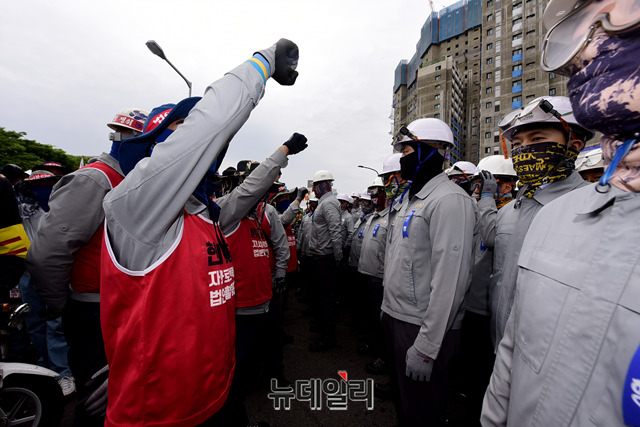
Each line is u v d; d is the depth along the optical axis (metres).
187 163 0.86
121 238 0.86
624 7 0.53
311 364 3.36
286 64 1.17
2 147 23.95
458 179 3.08
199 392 0.91
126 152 1.09
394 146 2.10
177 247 0.91
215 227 1.16
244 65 1.03
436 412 1.55
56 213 1.36
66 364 2.75
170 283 0.87
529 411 0.68
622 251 0.56
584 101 0.61
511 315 0.90
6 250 2.07
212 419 1.01
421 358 1.49
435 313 1.46
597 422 0.53
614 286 0.55
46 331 2.78
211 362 0.94
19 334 2.81
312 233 4.13
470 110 66.25
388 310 1.82
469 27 65.56
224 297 1.04
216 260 1.03
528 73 41.66
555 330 0.65
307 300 6.15
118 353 0.84
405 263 1.72
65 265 1.41
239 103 0.96
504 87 44.03
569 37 0.66
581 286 0.62
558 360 0.62
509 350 0.88
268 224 2.83
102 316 0.89
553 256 0.73
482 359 2.14
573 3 0.65
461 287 1.48
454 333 1.59
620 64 0.54
